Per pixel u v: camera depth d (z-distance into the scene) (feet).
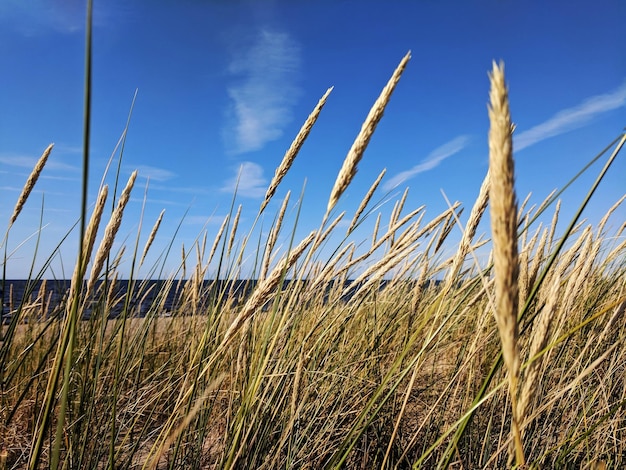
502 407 3.42
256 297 2.02
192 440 3.14
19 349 4.19
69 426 2.86
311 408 3.46
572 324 3.88
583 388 3.47
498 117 0.88
